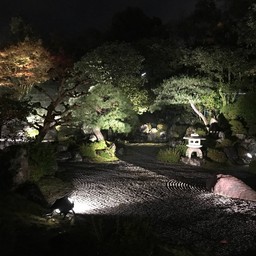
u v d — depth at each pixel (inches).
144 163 831.7
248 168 786.8
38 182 537.0
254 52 893.2
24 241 303.1
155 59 1298.0
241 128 912.3
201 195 556.4
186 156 850.1
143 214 456.4
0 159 473.1
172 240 373.4
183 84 954.7
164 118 1373.0
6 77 900.6
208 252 347.9
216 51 924.6
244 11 1191.6
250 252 349.1
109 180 649.0
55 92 1061.1
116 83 965.8
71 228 355.6
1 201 408.2
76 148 876.6
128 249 265.3
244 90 1014.4
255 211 475.5
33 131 975.6
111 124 869.8
